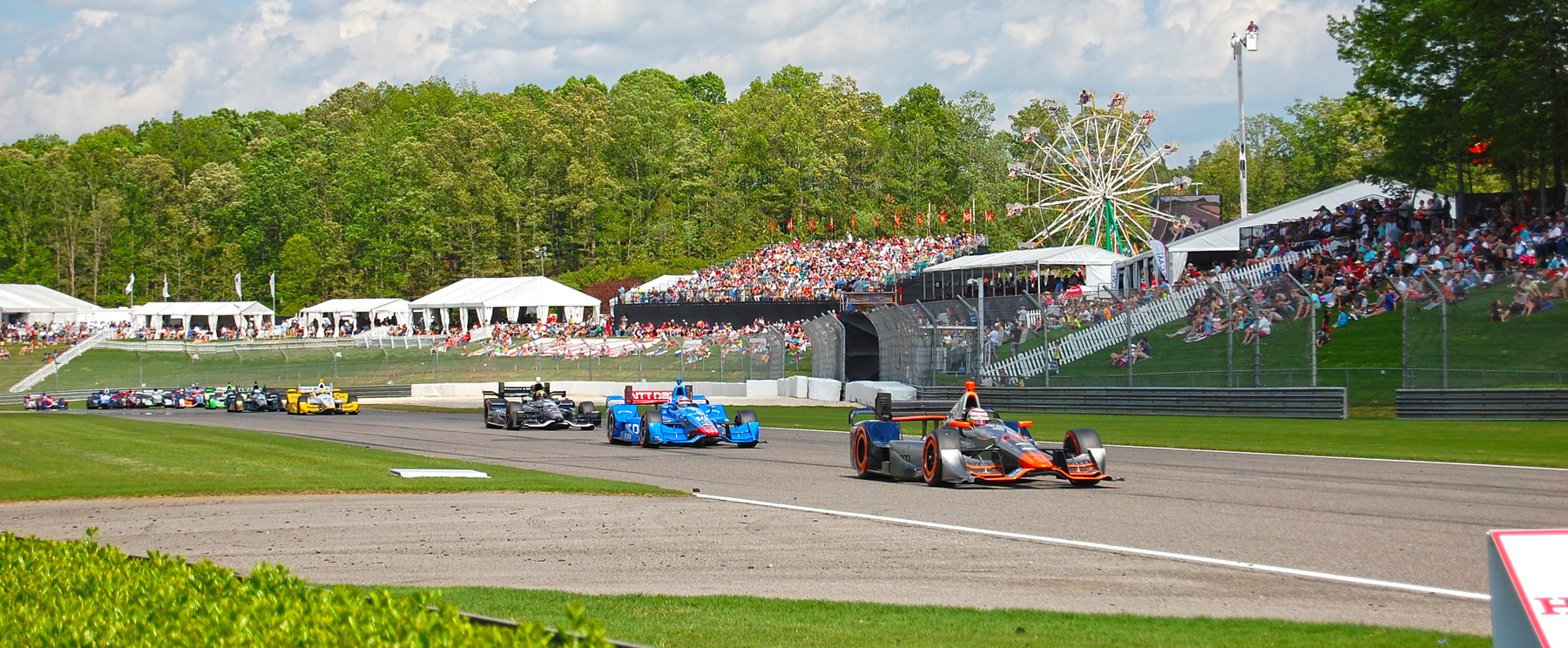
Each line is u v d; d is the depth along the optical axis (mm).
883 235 101688
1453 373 27391
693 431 24062
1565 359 26406
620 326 72500
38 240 133375
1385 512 12367
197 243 127125
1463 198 40562
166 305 100938
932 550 10445
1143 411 31000
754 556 10297
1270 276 38688
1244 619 7539
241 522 12883
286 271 115688
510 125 125500
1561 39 36438
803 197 106438
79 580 7398
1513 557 5012
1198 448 21422
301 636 5652
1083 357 36031
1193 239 51031
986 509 13156
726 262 89562
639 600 8281
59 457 22078
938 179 109812
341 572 9688
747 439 24078
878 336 45188
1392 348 29859
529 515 13148
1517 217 37938
